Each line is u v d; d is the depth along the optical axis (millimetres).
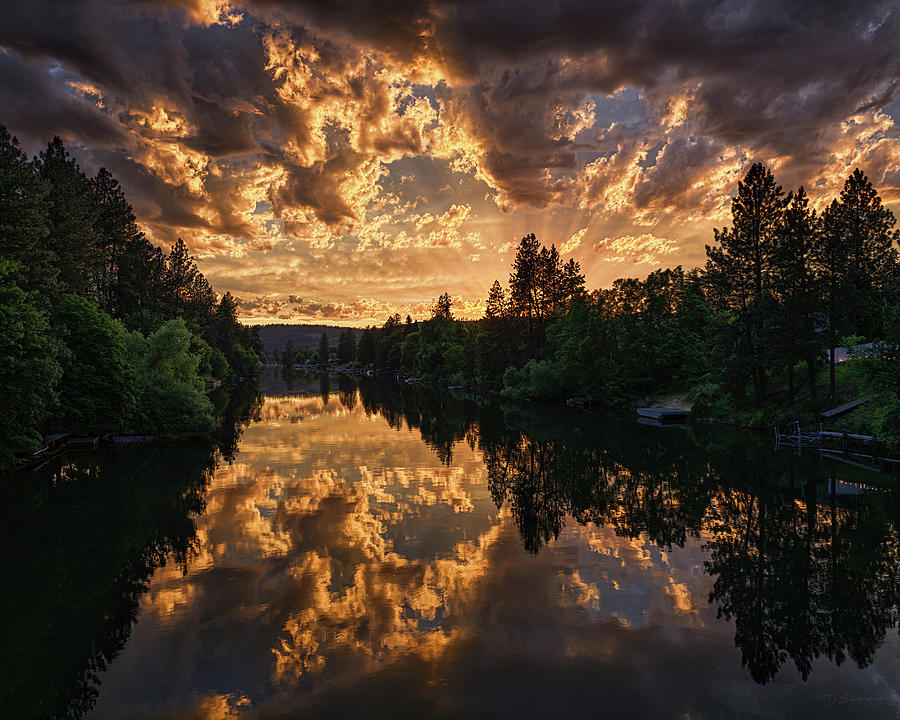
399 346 183875
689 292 80188
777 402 51781
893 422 33938
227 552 18203
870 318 50719
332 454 36188
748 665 11562
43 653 11953
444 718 9633
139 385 42062
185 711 9891
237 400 79688
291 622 13375
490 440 43125
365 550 18438
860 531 20703
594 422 56562
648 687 10695
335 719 9617
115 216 76438
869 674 11281
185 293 115250
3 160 35281
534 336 105688
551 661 11633
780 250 48062
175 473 29969
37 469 30844
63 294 42031
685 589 15508
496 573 16531
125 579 15945
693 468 32500
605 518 22312
